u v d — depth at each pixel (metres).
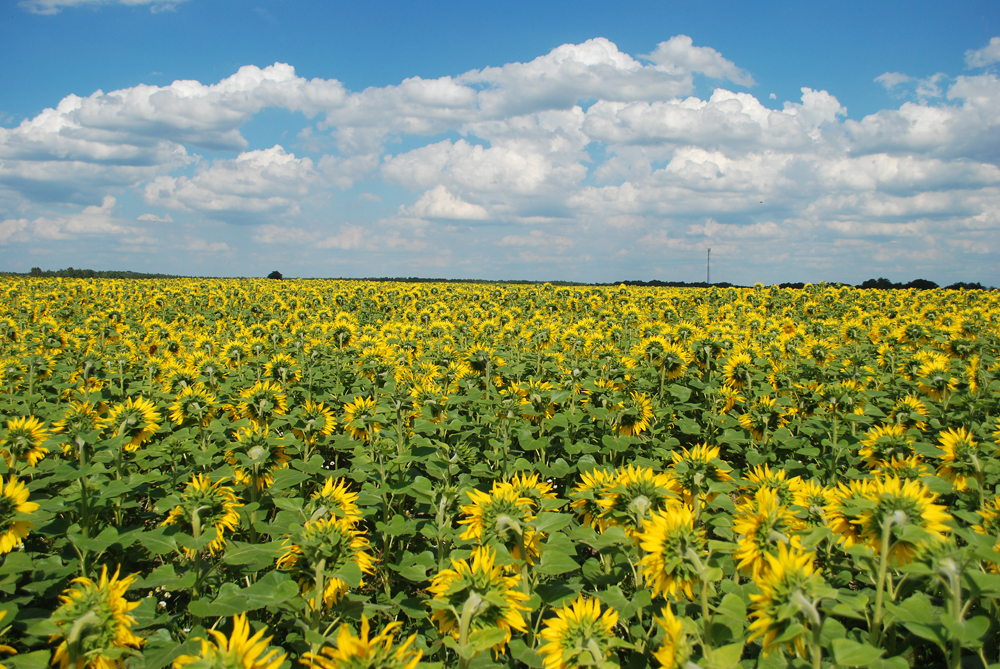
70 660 2.64
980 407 7.27
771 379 8.80
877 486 3.17
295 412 6.46
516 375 8.80
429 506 5.17
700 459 4.06
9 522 3.64
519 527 3.19
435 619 3.51
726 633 2.86
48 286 29.09
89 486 4.58
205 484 3.90
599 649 2.59
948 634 2.55
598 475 4.20
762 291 24.98
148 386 8.30
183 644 3.26
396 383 7.61
